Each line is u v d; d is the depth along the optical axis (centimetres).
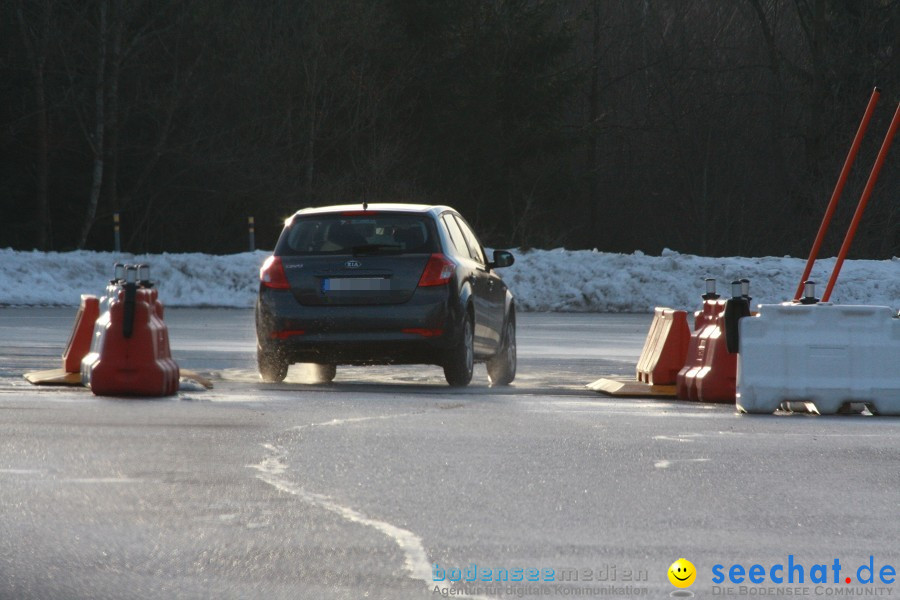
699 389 3941
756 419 3481
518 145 18700
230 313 8806
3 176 16412
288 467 2552
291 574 1741
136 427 3078
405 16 17962
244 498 2241
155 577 1722
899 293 10506
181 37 16162
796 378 3644
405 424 3219
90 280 10569
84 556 1833
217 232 17025
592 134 19112
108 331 3812
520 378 4881
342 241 4291
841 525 2078
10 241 16475
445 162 18375
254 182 16350
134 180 16688
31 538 1938
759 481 2469
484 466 2602
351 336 4191
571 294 10338
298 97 17238
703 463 2673
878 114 16938
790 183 18362
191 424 3147
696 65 19850
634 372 5072
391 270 4212
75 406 3503
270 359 4309
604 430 3169
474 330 4422
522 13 18675
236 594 1642
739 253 19488
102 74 15588
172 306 9756
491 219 18738
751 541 1961
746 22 19888
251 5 16662
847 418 3553
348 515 2117
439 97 18338
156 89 16300
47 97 15975
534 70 18775
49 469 2498
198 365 5038
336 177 17338
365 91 17350
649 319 8875
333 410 3497
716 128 19562
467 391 4172
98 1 15700
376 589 1669
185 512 2123
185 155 16088
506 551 1883
